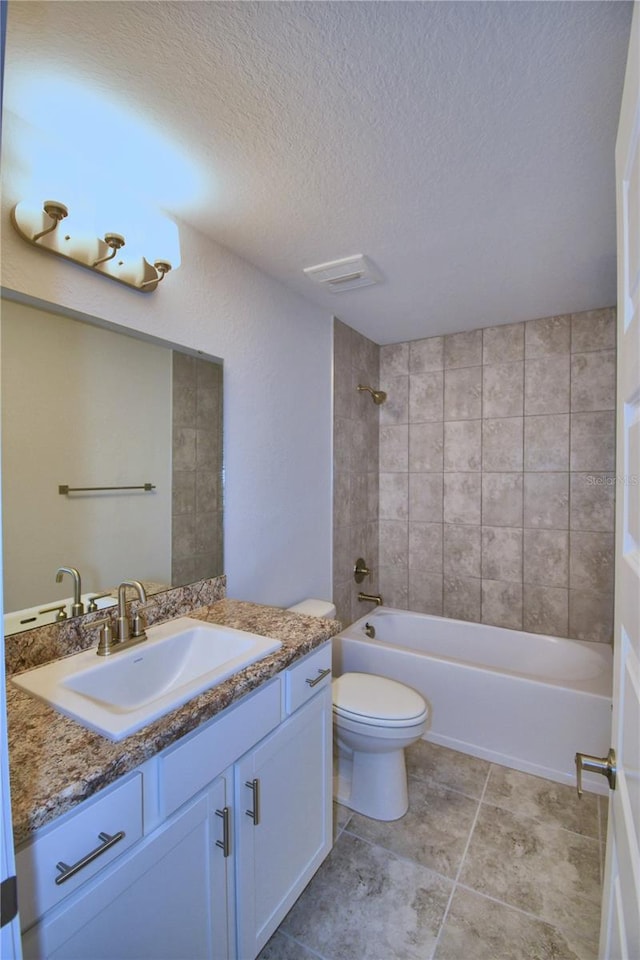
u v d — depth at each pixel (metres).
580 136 1.17
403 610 3.06
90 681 1.09
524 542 2.68
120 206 1.26
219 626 1.42
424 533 3.01
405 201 1.46
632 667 0.67
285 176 1.34
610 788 0.85
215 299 1.72
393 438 3.12
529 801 1.84
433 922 1.34
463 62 0.96
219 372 1.74
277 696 1.20
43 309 1.15
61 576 1.19
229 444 1.80
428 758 2.13
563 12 0.86
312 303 2.35
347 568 2.76
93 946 0.74
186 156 1.25
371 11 0.86
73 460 1.22
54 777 0.71
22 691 1.00
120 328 1.35
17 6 0.83
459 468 2.88
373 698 1.78
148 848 0.84
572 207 1.50
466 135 1.17
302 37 0.91
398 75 0.99
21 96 1.04
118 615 1.27
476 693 2.14
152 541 1.46
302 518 2.30
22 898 0.64
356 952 1.26
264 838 1.17
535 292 2.23
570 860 1.55
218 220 1.57
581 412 2.52
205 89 1.03
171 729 0.86
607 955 0.80
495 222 1.59
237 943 1.08
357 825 1.72
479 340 2.81
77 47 0.92
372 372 3.05
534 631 2.66
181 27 0.88
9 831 0.45
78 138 1.17
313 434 2.39
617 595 0.81
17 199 1.08
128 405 1.38
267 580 2.03
